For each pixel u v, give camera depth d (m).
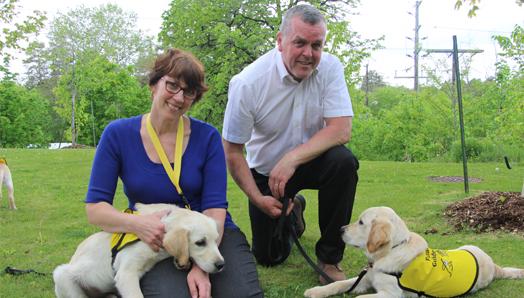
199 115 21.94
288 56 3.64
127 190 3.09
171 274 2.79
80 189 9.13
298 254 4.72
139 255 2.76
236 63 20.61
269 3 21.41
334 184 3.77
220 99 21.86
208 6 21.89
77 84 30.00
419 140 25.52
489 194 6.33
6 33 13.41
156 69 2.99
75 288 2.93
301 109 3.89
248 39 20.45
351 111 3.88
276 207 3.75
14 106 34.06
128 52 46.78
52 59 37.34
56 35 42.75
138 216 2.82
